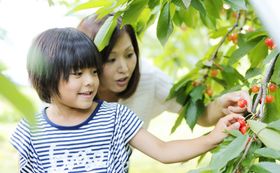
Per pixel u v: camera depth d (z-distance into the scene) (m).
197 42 2.85
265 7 0.40
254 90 1.03
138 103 1.60
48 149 1.19
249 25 1.75
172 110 1.67
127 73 1.35
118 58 1.33
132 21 1.03
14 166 3.37
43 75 1.11
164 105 1.66
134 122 1.23
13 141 1.21
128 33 1.32
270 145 0.78
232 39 1.39
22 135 1.21
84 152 1.19
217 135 1.10
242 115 1.08
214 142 1.11
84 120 1.22
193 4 0.99
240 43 1.27
